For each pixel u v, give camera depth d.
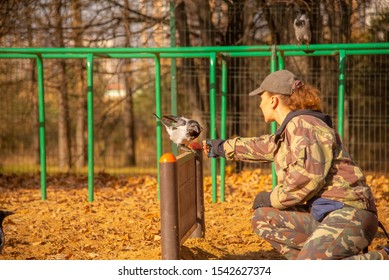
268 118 5.55
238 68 15.30
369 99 15.04
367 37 15.51
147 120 22.88
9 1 14.70
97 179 14.73
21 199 11.64
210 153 6.16
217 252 7.12
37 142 20.58
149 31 16.17
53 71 18.17
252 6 14.70
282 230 5.66
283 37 14.86
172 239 5.51
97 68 18.48
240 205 10.70
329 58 14.81
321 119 5.18
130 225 9.12
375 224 5.10
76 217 9.78
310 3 14.11
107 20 16.67
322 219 5.09
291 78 5.42
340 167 5.07
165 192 5.49
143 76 20.58
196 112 15.82
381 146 15.00
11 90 18.19
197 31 15.75
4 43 15.41
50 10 16.09
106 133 22.31
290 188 4.99
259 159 5.96
